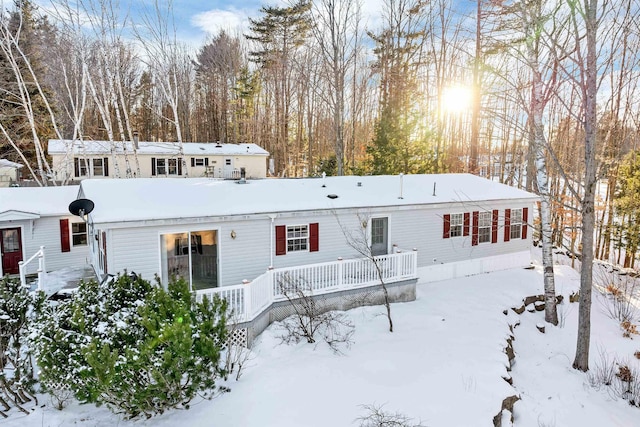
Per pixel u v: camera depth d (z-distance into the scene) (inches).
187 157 1061.1
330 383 278.1
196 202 410.9
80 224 573.6
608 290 568.7
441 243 545.6
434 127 1010.7
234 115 1470.2
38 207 543.5
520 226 619.5
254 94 1423.5
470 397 264.5
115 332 219.9
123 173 971.3
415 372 296.4
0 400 229.1
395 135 905.5
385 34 1019.3
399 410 244.8
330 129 1358.3
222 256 405.7
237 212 401.7
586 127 333.1
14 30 877.2
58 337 213.2
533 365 360.8
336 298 418.9
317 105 1416.1
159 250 375.2
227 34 1536.7
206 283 404.2
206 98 1620.3
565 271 621.3
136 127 1497.3
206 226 394.9
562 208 700.0
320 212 449.4
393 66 1014.4
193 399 256.8
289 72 1234.0
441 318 410.0
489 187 619.2
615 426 291.4
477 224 573.0
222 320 255.9
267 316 378.9
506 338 372.2
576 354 365.1
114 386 204.7
